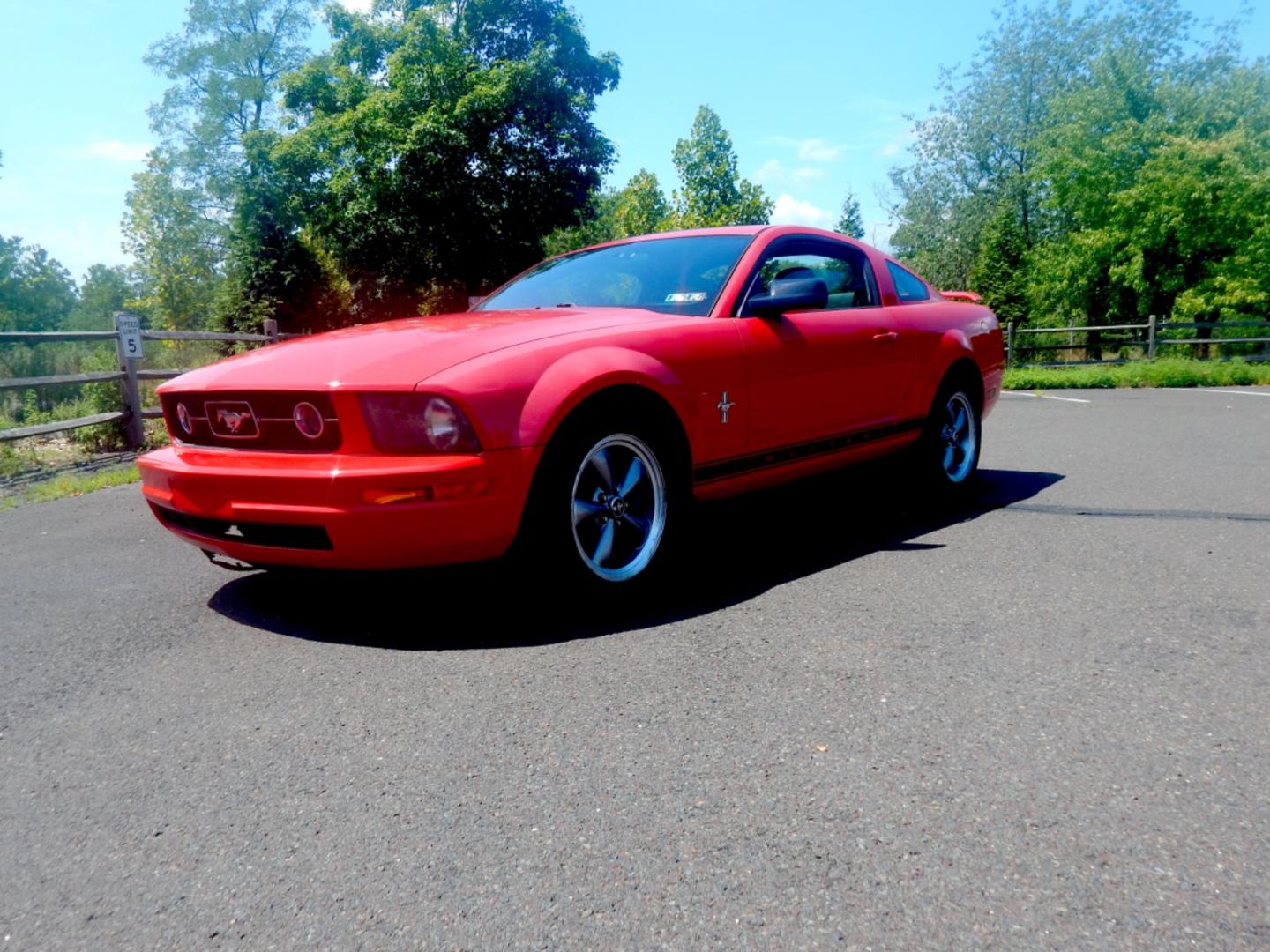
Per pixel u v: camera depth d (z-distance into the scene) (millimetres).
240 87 37562
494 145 27984
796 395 3666
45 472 6848
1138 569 3359
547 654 2600
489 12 29641
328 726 2174
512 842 1650
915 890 1469
